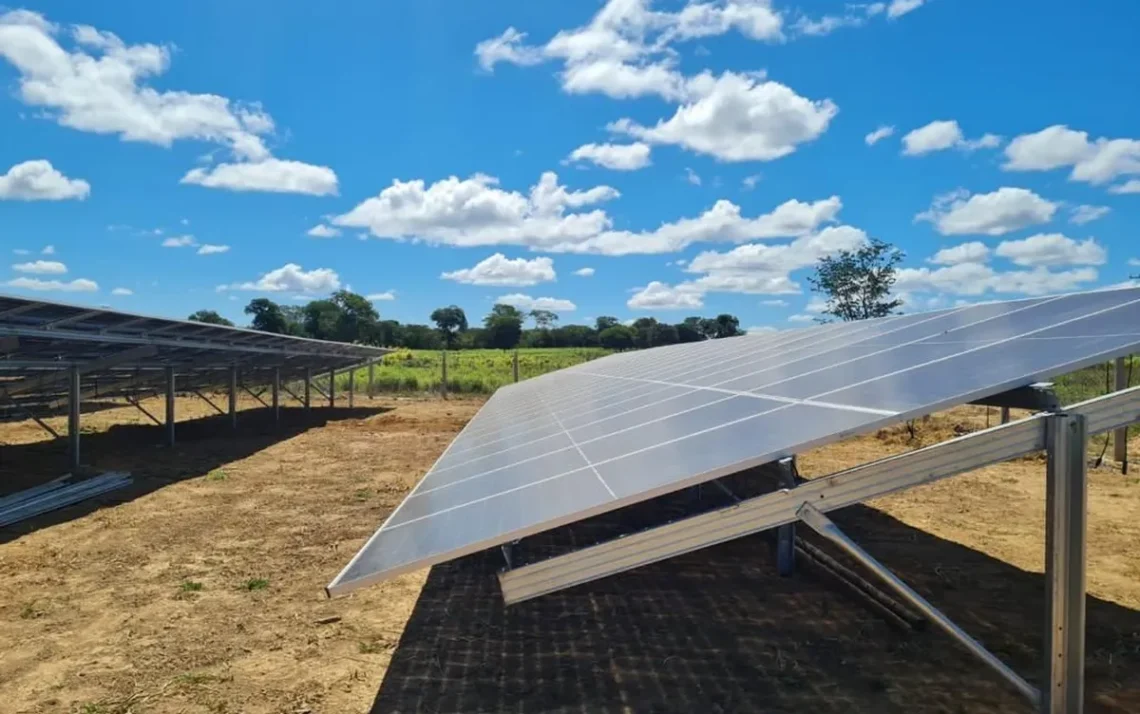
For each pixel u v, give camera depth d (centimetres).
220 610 796
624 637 707
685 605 790
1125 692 568
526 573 392
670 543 390
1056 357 398
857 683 598
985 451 387
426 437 2253
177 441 2155
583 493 400
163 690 611
